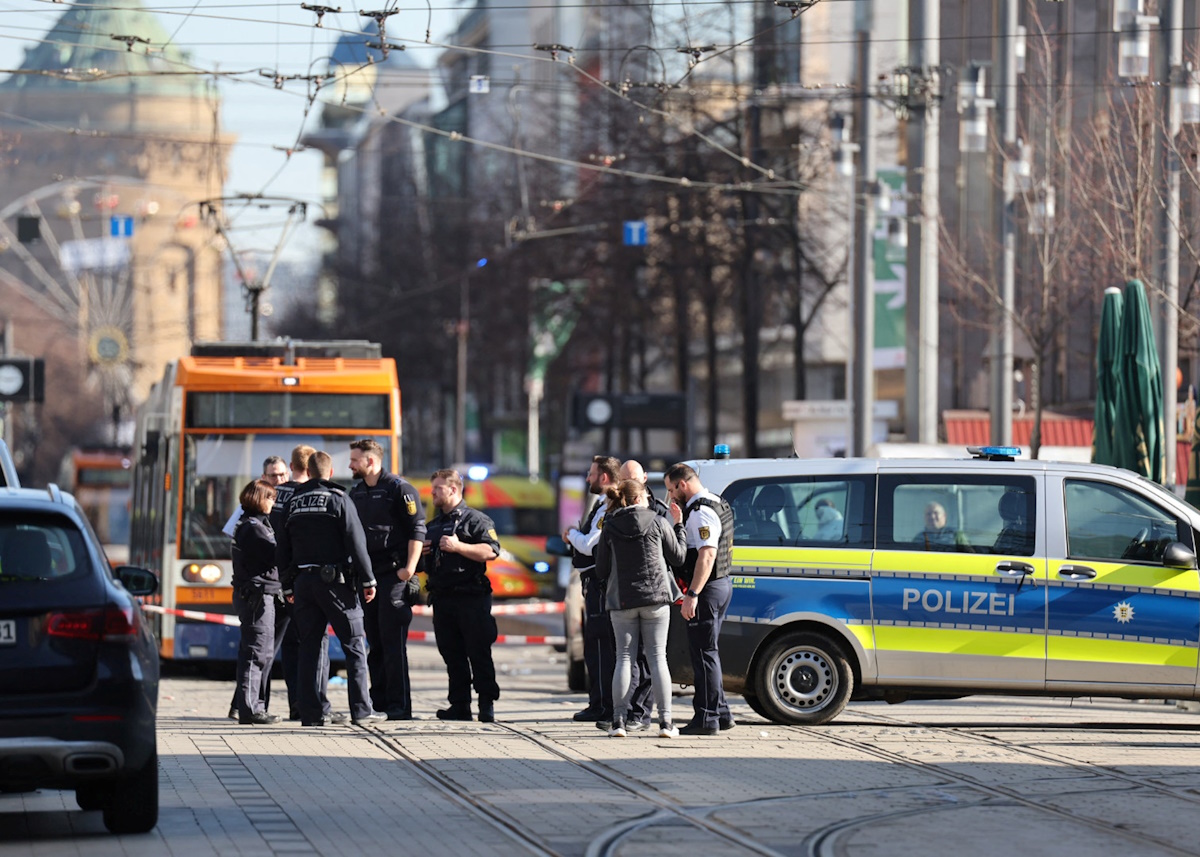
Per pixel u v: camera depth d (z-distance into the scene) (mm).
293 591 43719
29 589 26641
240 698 45000
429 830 28047
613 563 40969
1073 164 91188
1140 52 65438
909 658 43062
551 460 175750
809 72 140250
